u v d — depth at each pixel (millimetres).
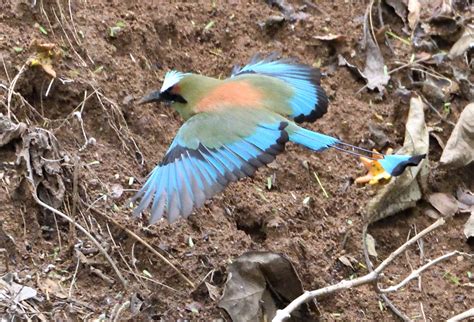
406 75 12984
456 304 10836
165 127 11406
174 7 12578
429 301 10805
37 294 9281
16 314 8992
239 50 12586
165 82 9375
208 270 10031
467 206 11828
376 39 13219
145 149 11023
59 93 10961
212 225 10477
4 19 11250
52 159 10117
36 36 11242
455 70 13117
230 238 10391
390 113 12477
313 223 11164
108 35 11766
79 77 11086
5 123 10148
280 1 13219
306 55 12891
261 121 8805
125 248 9984
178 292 9820
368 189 11570
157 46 12102
